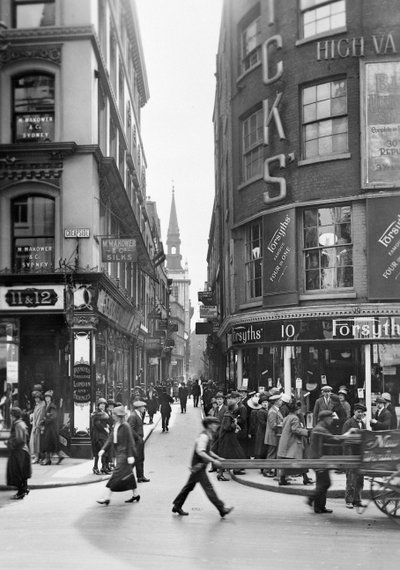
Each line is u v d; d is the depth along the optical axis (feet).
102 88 78.23
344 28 63.98
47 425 59.77
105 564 25.16
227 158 89.97
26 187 69.05
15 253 69.10
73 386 66.08
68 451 65.16
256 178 70.54
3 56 69.87
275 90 68.33
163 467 58.65
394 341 60.29
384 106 62.08
